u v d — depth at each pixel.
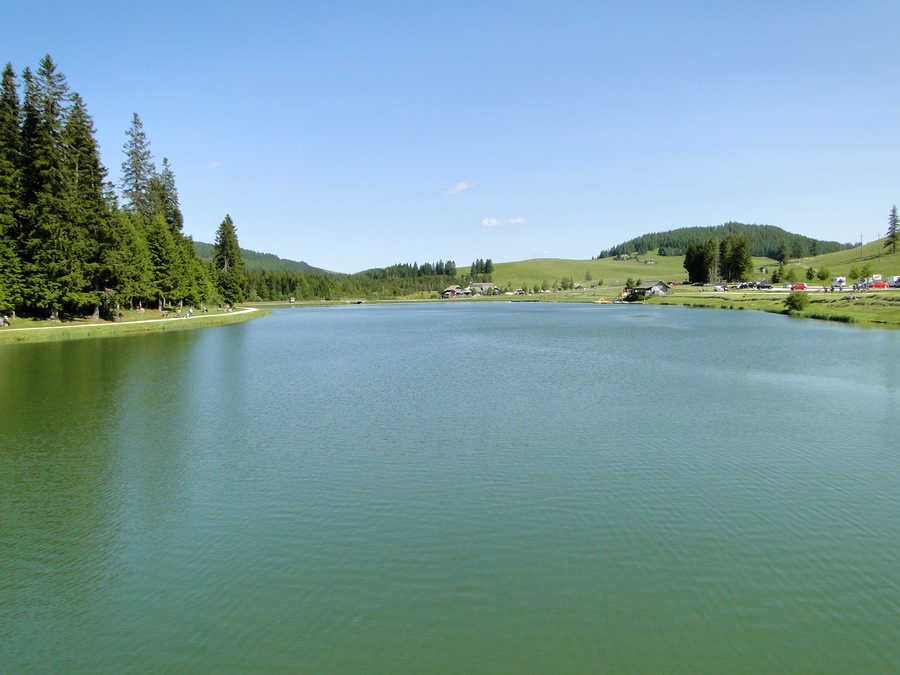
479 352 58.69
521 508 18.72
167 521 17.83
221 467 22.50
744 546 16.22
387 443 25.47
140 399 34.66
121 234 85.56
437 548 16.12
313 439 26.08
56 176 73.12
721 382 39.50
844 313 93.88
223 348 62.16
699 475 21.50
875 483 20.69
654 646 12.02
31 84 71.94
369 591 14.04
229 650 11.95
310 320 119.75
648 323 95.06
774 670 11.30
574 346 63.25
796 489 20.19
